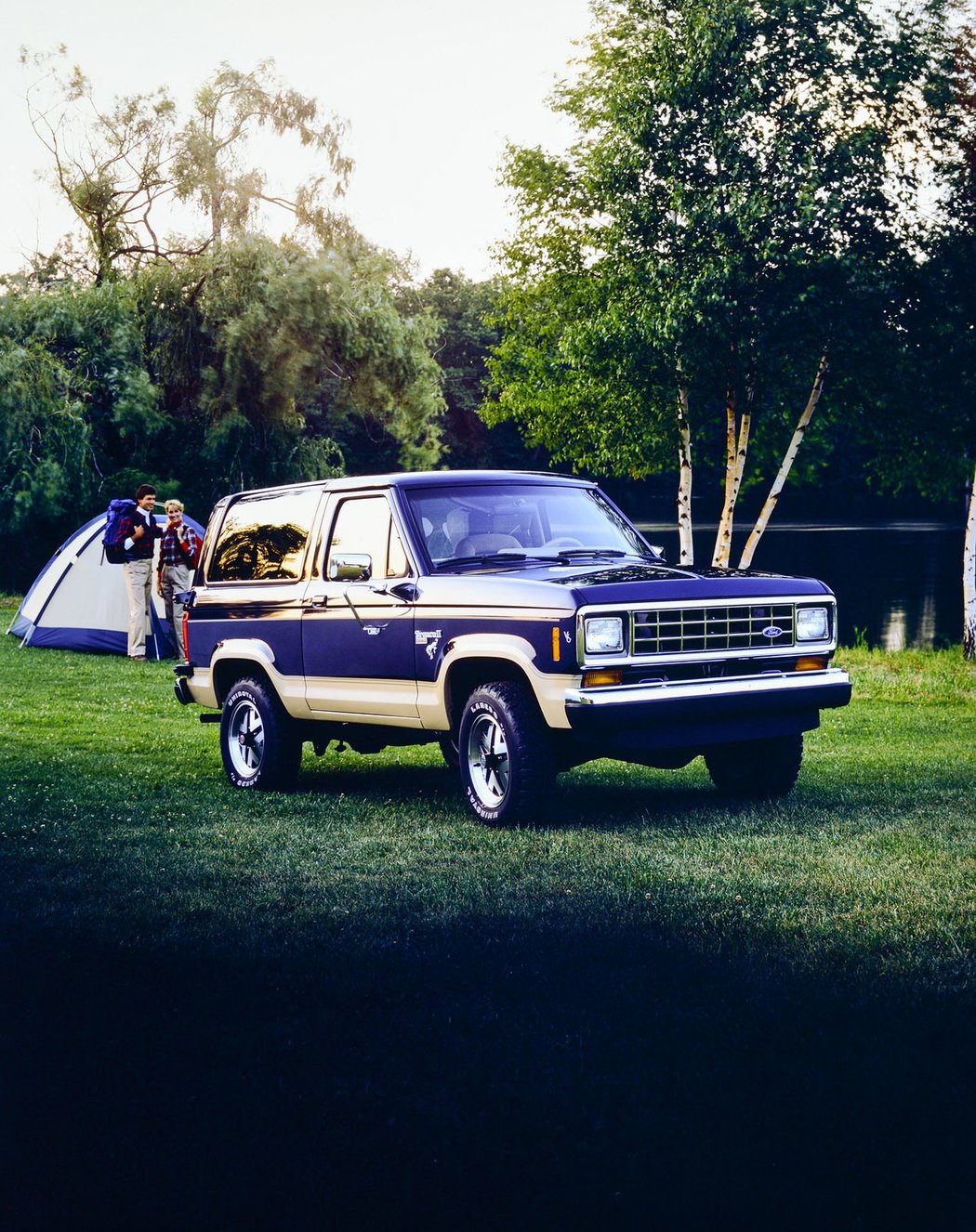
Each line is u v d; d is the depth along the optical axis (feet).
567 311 75.77
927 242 66.39
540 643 22.24
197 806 26.21
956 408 67.41
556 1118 10.91
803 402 76.59
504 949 15.56
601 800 26.53
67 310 99.91
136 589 53.26
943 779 28.73
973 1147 10.27
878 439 74.90
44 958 15.47
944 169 65.26
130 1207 9.66
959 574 125.70
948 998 13.53
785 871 19.44
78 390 100.48
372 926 16.67
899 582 117.08
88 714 39.37
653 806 25.59
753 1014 13.15
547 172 75.61
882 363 68.54
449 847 21.65
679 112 68.59
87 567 57.06
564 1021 13.08
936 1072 11.67
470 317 227.40
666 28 70.03
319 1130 10.80
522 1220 9.36
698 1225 9.25
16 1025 13.33
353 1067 12.07
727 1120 10.78
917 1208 9.40
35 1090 11.73
